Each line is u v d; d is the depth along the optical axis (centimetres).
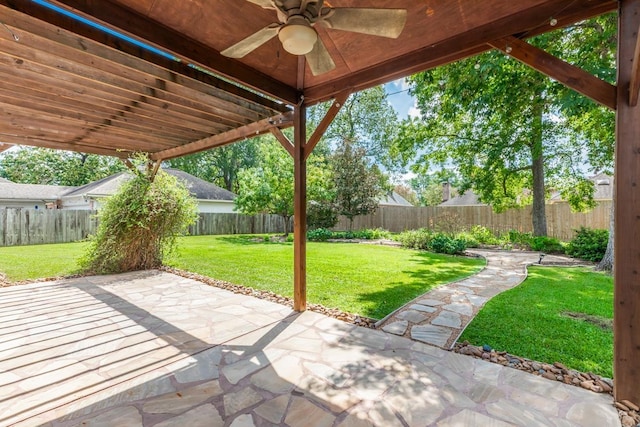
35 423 185
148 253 639
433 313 367
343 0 251
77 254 783
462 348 278
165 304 409
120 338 303
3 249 877
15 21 224
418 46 281
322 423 183
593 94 206
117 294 455
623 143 196
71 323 341
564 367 244
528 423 182
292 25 185
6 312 375
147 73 301
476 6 236
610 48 491
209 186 1722
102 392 216
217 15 261
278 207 1191
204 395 212
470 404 200
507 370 242
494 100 609
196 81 329
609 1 203
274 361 257
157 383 226
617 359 200
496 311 370
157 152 640
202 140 548
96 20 221
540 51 225
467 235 1000
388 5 251
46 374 238
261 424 182
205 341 296
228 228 1524
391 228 1535
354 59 314
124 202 605
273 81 351
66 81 316
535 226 940
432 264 680
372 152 2020
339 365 251
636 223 194
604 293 444
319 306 397
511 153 879
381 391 215
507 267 646
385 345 286
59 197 1534
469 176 1006
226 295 452
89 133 508
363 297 433
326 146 1944
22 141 523
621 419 185
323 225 1357
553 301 407
